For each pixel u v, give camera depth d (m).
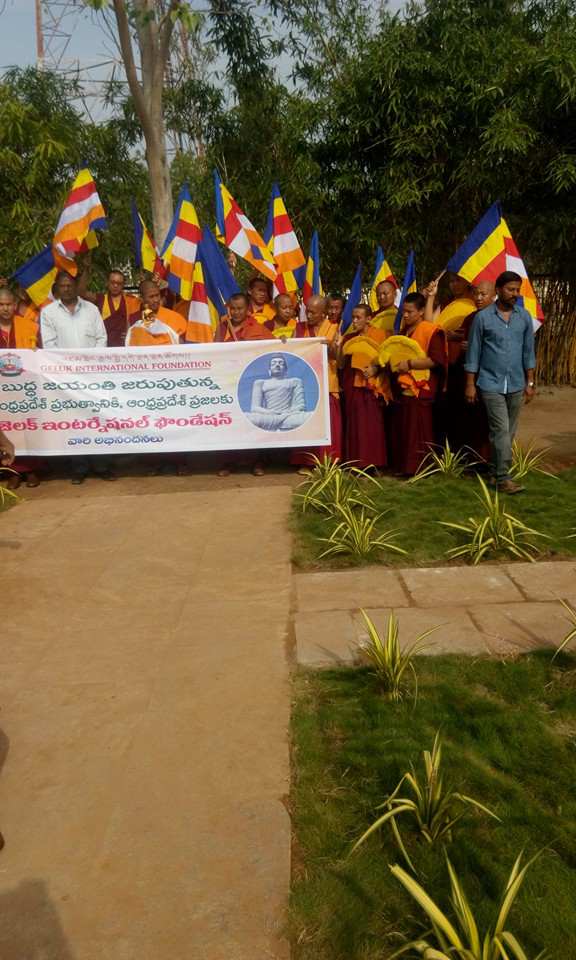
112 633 4.71
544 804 3.10
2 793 3.31
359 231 12.20
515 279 6.77
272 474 8.12
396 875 2.43
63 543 6.29
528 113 11.02
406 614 4.74
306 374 7.81
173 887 2.77
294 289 9.62
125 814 3.15
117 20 9.72
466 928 2.32
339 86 11.78
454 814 3.02
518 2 11.99
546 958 2.41
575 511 6.50
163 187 10.63
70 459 8.83
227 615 4.88
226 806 3.17
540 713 3.69
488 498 6.01
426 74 10.85
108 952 2.52
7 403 7.89
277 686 4.04
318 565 5.62
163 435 7.95
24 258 12.19
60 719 3.83
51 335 8.10
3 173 12.32
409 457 7.62
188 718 3.79
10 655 4.49
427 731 3.57
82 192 8.41
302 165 12.52
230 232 8.98
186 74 14.20
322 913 2.62
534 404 11.70
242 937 2.55
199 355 7.81
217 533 6.34
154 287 8.17
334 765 3.39
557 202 11.70
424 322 7.54
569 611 4.69
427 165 11.50
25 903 2.72
